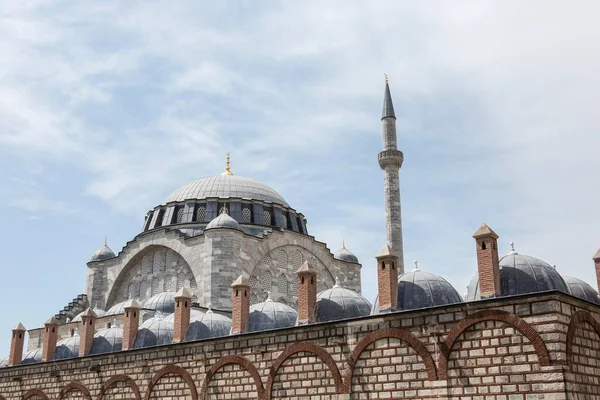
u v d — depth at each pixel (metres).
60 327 78.00
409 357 38.09
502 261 39.88
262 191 87.31
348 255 87.62
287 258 79.81
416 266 43.59
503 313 34.78
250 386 45.84
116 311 76.75
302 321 45.31
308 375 42.75
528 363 33.53
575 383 33.16
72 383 59.34
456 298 41.47
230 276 72.12
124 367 55.19
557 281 38.28
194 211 82.62
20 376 65.06
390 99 94.81
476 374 35.22
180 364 50.91
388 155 91.00
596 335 36.50
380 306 41.00
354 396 40.06
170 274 79.44
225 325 55.72
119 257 84.25
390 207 89.00
